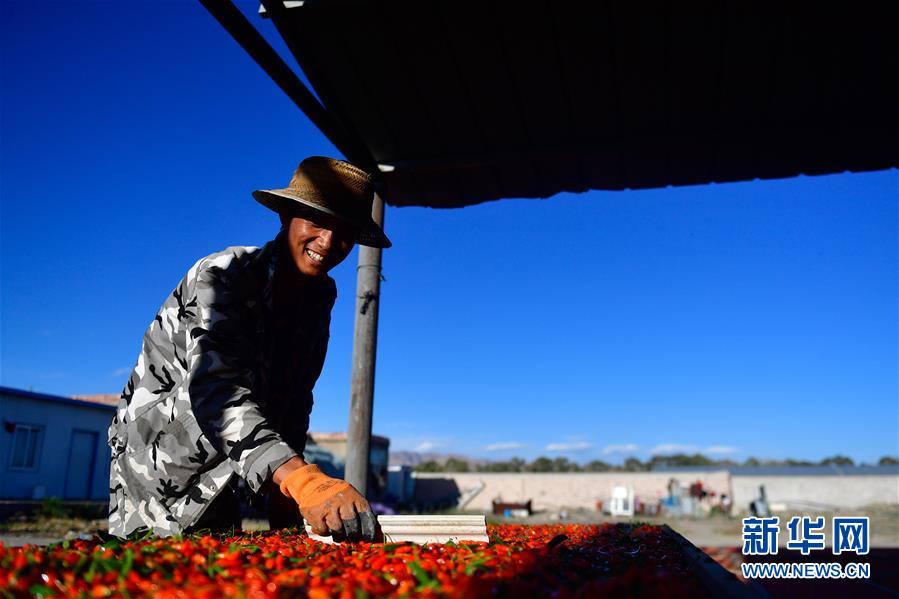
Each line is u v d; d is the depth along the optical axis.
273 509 2.33
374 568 1.30
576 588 1.18
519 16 3.54
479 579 1.08
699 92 3.94
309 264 2.14
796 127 4.05
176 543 1.49
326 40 3.66
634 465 58.81
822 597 7.22
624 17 3.53
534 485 34.47
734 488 33.38
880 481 32.69
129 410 2.10
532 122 4.20
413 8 3.48
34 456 18.19
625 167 4.44
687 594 1.15
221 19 2.81
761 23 3.50
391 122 4.21
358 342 4.03
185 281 2.07
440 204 4.80
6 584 1.01
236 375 1.93
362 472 3.88
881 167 4.22
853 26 3.47
